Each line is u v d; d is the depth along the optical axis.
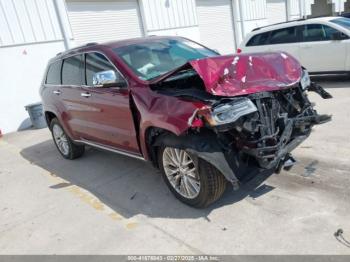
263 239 2.88
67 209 4.00
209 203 3.37
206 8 14.04
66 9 9.49
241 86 3.13
